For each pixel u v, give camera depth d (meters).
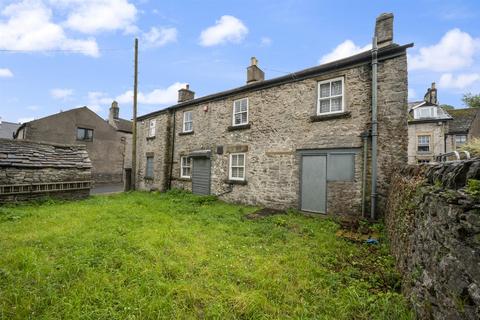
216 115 11.49
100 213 7.22
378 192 6.70
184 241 4.94
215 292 3.04
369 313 2.60
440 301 1.82
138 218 6.69
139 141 16.69
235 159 10.60
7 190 8.70
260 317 2.57
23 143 10.41
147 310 2.62
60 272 3.40
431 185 2.37
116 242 4.62
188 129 13.25
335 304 2.76
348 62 7.32
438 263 1.91
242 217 7.26
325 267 3.80
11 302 2.74
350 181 7.25
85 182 10.88
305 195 8.15
